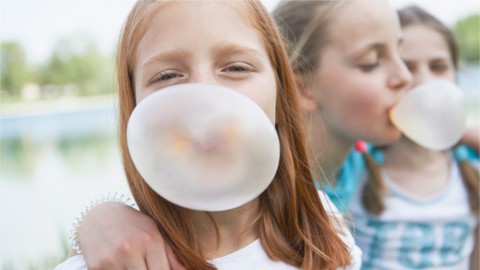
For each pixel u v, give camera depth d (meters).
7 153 5.40
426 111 1.13
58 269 0.73
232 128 0.57
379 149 1.39
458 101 1.15
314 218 0.80
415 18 1.36
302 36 1.16
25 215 2.82
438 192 1.35
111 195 0.91
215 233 0.71
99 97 12.51
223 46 0.63
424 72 1.35
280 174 0.79
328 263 0.76
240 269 0.71
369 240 1.32
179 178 0.57
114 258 0.67
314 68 1.15
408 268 1.30
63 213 2.81
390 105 1.13
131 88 0.73
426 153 1.35
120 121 0.75
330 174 1.22
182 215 0.70
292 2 1.22
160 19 0.64
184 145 0.56
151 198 0.70
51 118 8.62
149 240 0.68
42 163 4.66
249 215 0.74
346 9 1.11
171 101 0.57
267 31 0.75
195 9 0.63
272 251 0.73
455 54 1.47
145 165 0.58
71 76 12.88
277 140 0.61
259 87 0.66
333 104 1.14
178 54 0.62
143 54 0.66
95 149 5.29
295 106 0.81
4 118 9.02
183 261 0.68
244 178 0.58
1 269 1.89
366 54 1.10
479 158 1.44
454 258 1.32
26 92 12.69
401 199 1.33
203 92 0.57
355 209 1.32
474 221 1.38
